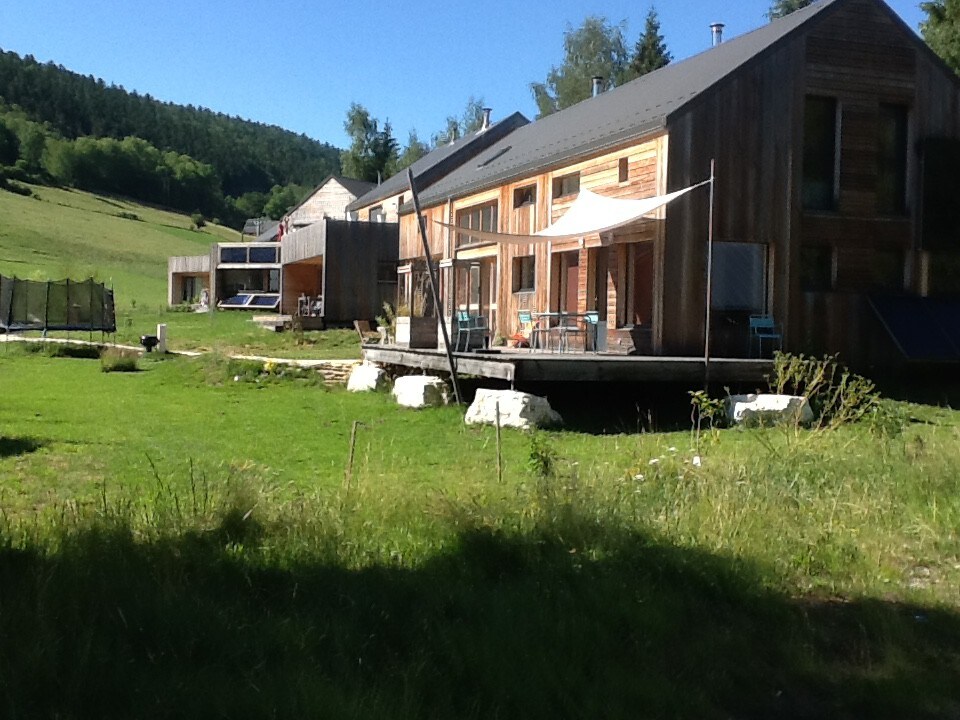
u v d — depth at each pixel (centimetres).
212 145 14888
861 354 1719
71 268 5188
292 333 2744
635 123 1659
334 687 353
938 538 654
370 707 344
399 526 586
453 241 2495
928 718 394
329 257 3016
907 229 1770
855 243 1717
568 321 1811
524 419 1230
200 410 1366
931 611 517
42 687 342
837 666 438
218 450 1016
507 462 928
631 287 1716
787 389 1481
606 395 1455
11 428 1120
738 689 414
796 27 1662
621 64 5016
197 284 5078
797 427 1003
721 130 1608
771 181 1645
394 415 1334
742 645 451
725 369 1395
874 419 985
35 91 14725
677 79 1906
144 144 12638
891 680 416
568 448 1067
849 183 1716
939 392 1617
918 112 1770
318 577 481
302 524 561
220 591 455
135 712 331
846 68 1705
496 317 2203
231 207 13138
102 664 357
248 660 379
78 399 1468
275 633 402
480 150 3238
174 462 923
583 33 5041
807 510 681
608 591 480
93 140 12244
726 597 511
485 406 1259
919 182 1773
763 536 606
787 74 1658
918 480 790
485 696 373
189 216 11875
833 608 520
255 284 4278
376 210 3634
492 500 627
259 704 337
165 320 3541
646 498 684
